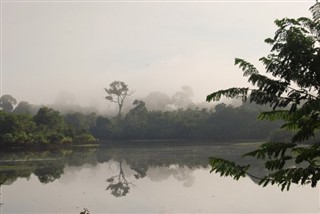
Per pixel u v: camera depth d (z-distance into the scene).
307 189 23.73
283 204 19.77
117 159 48.69
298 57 6.58
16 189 26.38
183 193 24.03
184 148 65.50
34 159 48.88
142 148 69.62
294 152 7.61
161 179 30.83
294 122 7.35
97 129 113.19
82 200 22.20
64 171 36.50
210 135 92.81
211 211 18.59
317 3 6.82
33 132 76.38
